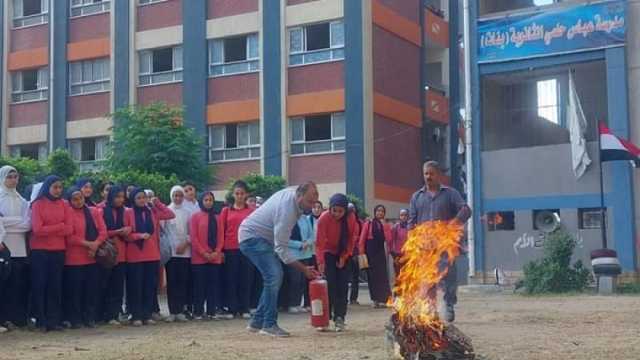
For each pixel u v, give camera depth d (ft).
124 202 45.29
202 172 102.22
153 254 45.03
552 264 73.72
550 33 82.58
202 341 34.58
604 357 28.81
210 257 47.29
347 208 38.73
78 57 124.88
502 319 44.45
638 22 79.05
